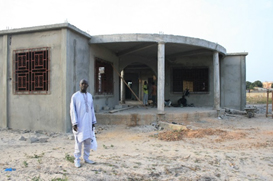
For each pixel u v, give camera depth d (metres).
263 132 7.80
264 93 33.38
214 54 11.45
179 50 12.47
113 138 7.40
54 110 8.20
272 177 4.01
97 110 10.16
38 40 8.47
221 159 4.89
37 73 8.57
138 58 14.33
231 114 11.92
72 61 8.40
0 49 9.06
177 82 14.62
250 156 5.14
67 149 5.82
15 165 4.11
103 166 4.13
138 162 4.52
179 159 4.85
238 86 14.55
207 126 8.99
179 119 9.84
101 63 11.16
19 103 8.76
